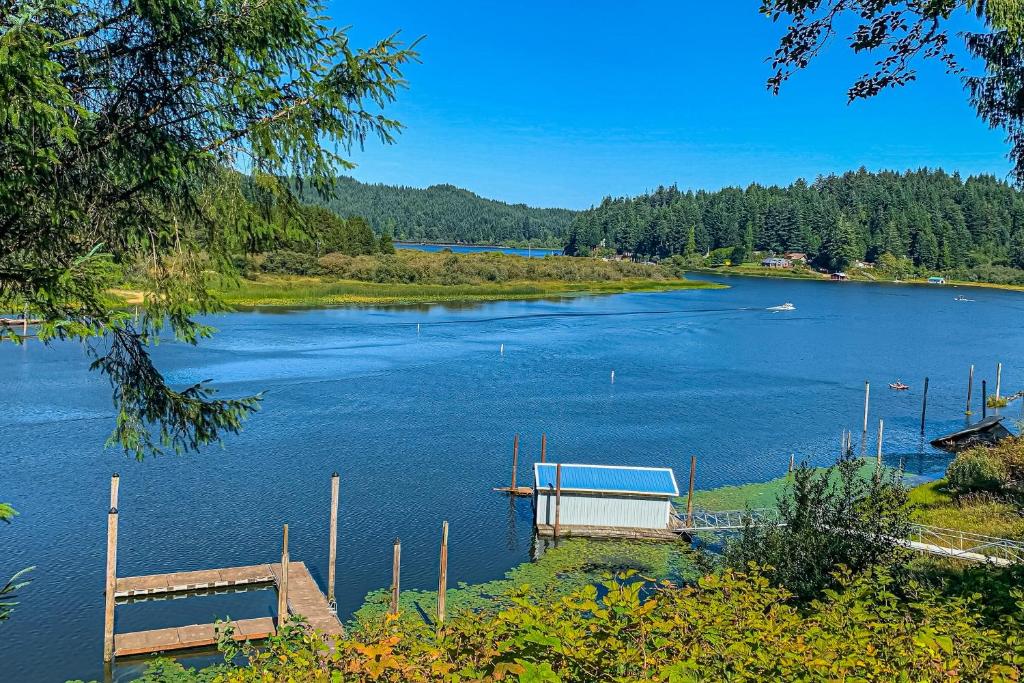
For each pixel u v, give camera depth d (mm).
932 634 7328
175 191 9031
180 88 8477
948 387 71000
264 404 54844
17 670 22656
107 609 23453
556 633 6367
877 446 49625
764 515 35938
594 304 136500
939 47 12430
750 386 68312
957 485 36281
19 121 7012
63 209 8203
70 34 8047
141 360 9922
